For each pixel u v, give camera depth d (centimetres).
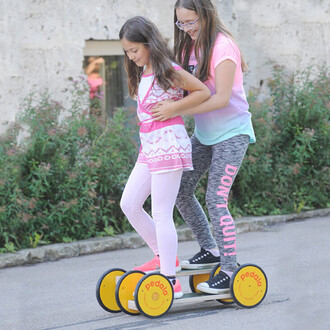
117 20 1016
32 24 946
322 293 564
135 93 534
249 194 1012
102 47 1024
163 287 496
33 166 829
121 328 479
